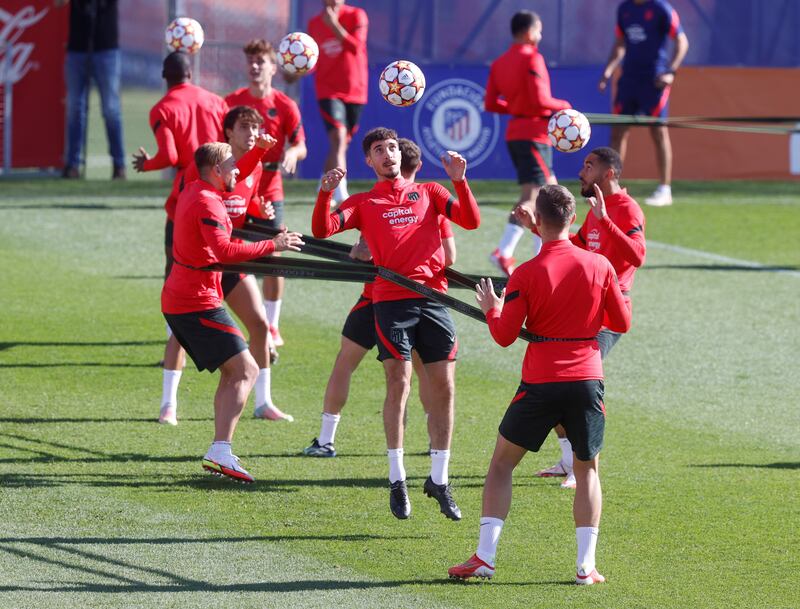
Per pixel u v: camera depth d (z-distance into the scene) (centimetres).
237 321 4366
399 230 2528
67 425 3111
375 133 2553
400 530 2467
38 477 2719
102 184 6788
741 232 5972
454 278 2606
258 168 3144
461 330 4266
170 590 2130
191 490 2672
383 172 2556
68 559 2266
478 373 3731
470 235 5647
